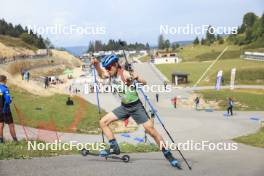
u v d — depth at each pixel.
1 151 9.41
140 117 8.02
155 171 7.73
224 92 79.62
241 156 11.10
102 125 8.32
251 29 167.25
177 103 70.12
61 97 58.41
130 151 11.77
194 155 11.16
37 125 33.53
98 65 8.20
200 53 181.38
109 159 8.97
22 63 118.25
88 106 53.25
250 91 80.31
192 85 97.69
